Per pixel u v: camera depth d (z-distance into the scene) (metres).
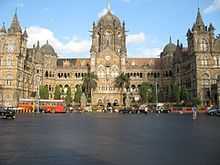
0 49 143.25
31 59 163.00
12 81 141.00
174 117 81.06
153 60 194.62
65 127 44.09
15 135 32.47
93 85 162.25
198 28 141.12
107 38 183.62
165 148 23.34
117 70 178.25
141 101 163.88
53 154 20.70
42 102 131.25
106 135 32.94
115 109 150.75
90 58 180.75
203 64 139.00
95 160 18.59
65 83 183.75
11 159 18.83
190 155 20.16
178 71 167.88
